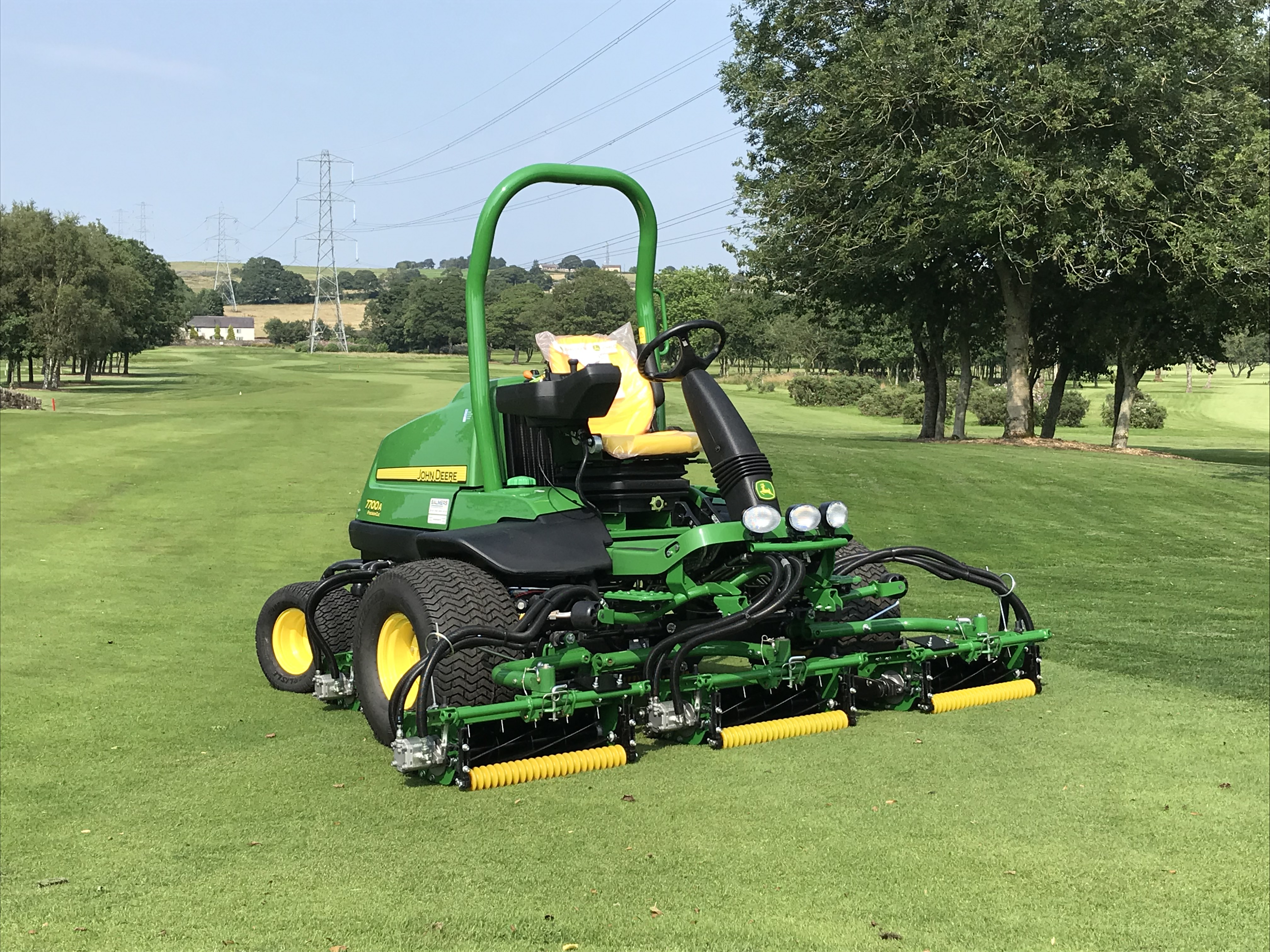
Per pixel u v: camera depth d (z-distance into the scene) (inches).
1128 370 1239.5
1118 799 187.3
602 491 221.1
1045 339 1379.2
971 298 1310.3
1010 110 1027.9
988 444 1166.3
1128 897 150.5
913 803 183.2
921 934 138.4
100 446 938.7
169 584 421.7
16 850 165.2
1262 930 141.8
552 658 193.2
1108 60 1048.8
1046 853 164.6
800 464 815.7
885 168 1094.4
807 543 206.7
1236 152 1048.8
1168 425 2326.5
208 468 804.0
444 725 185.5
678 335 223.1
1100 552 538.9
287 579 435.2
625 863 158.2
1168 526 621.0
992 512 650.8
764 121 1213.7
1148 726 230.4
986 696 244.2
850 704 226.1
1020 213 1047.0
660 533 219.8
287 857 160.9
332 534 549.0
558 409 211.6
